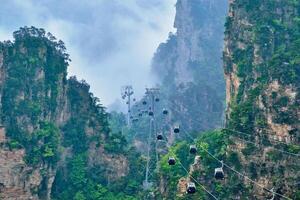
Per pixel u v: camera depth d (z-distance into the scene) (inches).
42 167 4239.7
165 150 5999.0
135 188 4670.3
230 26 4269.2
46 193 4269.2
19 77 4500.5
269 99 3100.4
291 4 4074.8
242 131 3166.8
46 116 4566.9
